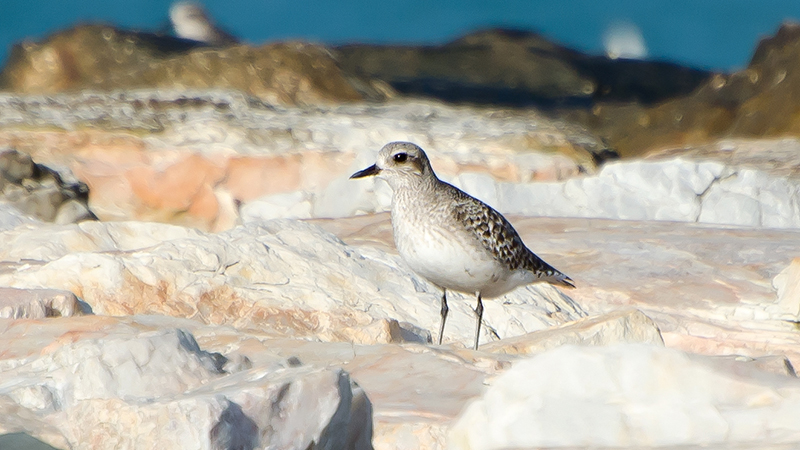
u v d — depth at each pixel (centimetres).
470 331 1254
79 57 4062
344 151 2353
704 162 2125
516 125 2941
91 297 1129
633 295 1450
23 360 811
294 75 3362
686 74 5109
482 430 574
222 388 632
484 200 2066
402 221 1082
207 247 1223
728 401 559
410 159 1070
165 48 4197
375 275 1293
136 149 2325
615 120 3897
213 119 2605
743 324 1370
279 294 1188
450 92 4788
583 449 543
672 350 591
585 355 584
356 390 661
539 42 5269
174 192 2256
